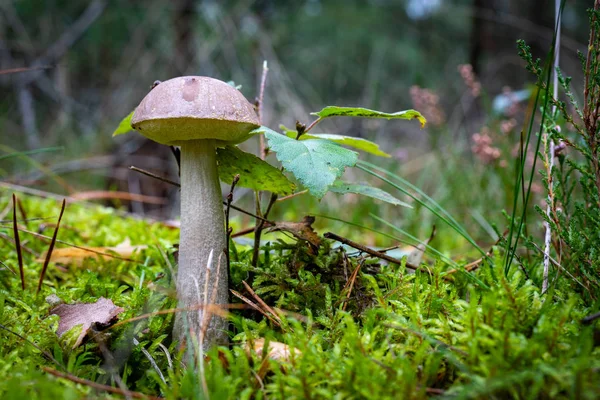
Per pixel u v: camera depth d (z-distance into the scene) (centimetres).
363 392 19
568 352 19
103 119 101
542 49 107
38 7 112
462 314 22
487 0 99
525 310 21
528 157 46
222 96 23
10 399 18
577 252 25
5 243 37
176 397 20
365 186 29
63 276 34
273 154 73
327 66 156
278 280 27
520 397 18
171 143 25
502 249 32
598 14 23
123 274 35
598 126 24
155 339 24
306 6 135
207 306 23
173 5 91
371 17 150
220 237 25
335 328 24
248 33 97
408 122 124
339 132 97
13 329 24
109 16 110
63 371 22
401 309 24
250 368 22
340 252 29
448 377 20
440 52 153
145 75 109
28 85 106
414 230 52
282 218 60
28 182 55
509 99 51
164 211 75
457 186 56
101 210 52
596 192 26
